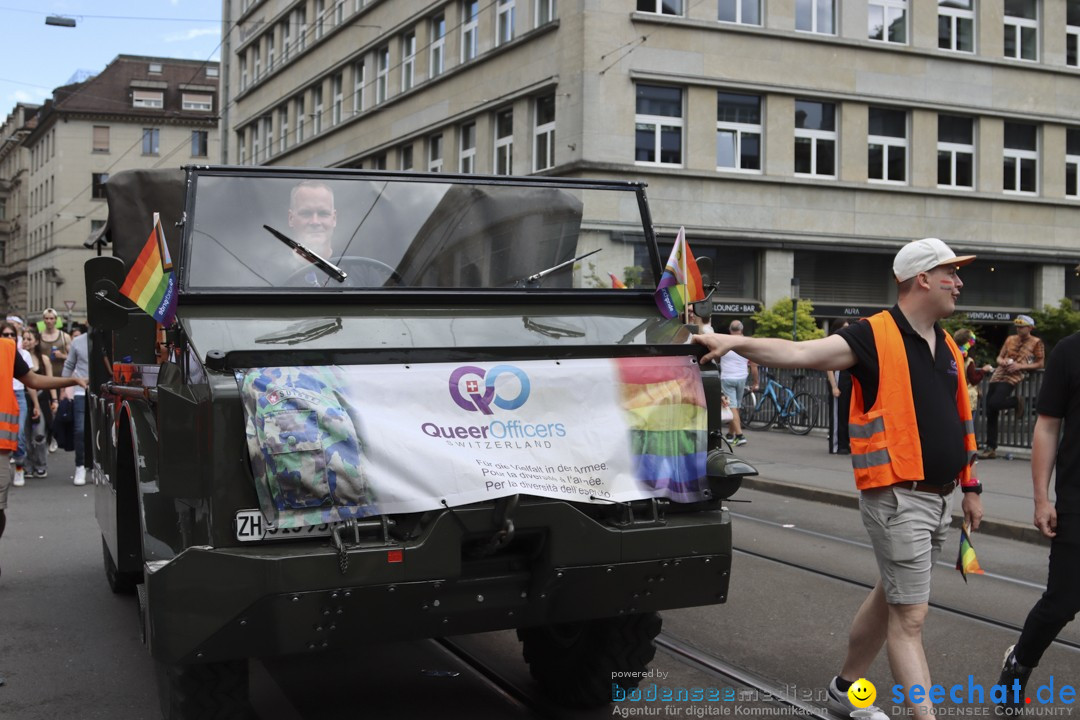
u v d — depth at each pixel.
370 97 34.38
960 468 3.71
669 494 3.70
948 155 28.14
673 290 4.33
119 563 4.61
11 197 89.50
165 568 3.13
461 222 4.62
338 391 3.31
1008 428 13.52
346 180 4.44
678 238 4.33
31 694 4.65
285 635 3.16
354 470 3.25
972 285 28.53
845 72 26.42
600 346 3.71
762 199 25.69
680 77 24.61
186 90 72.81
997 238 28.39
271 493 3.18
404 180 4.54
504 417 3.51
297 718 4.29
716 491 3.78
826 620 5.77
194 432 3.23
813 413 16.86
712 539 3.69
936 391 3.71
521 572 3.53
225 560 3.10
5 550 7.89
